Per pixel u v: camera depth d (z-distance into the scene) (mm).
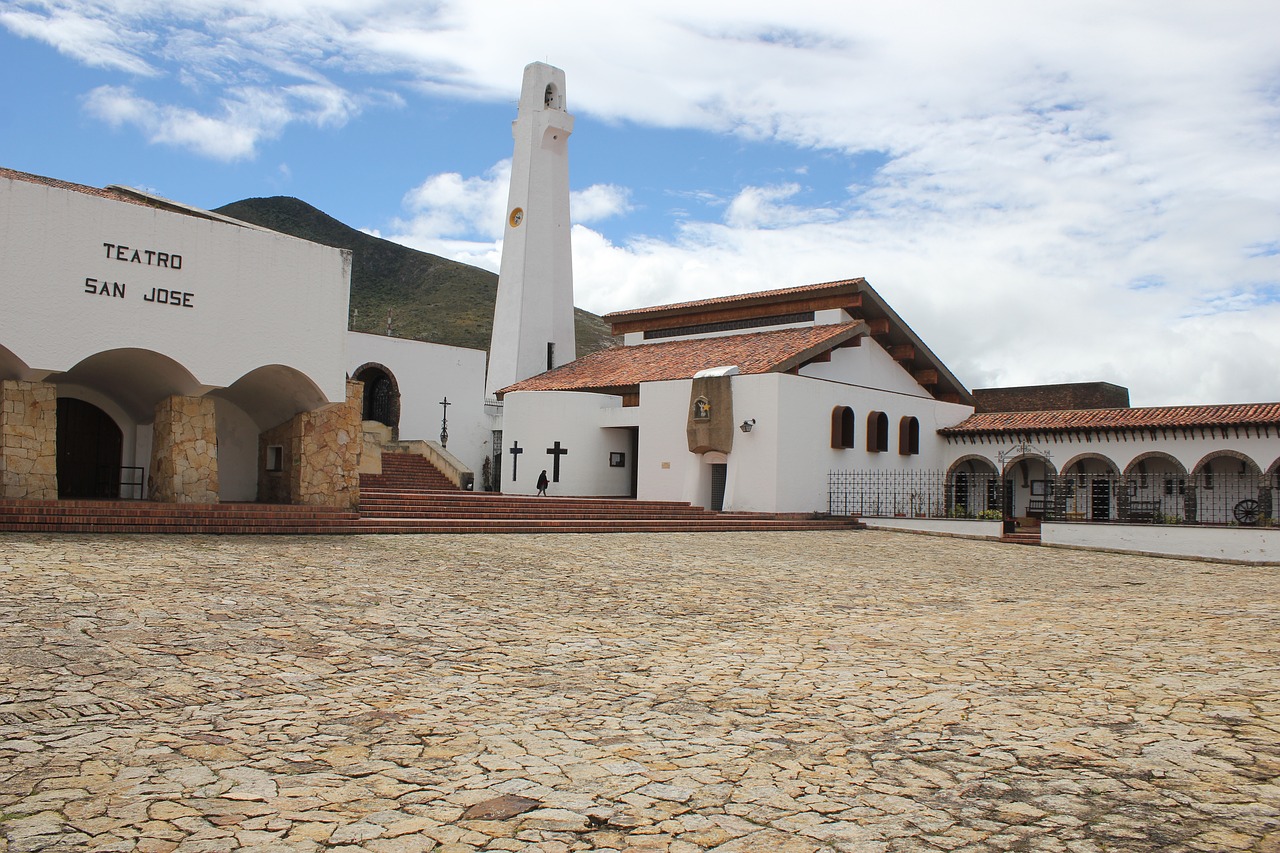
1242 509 28469
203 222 16844
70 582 10312
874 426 31203
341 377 18672
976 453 34000
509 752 5770
